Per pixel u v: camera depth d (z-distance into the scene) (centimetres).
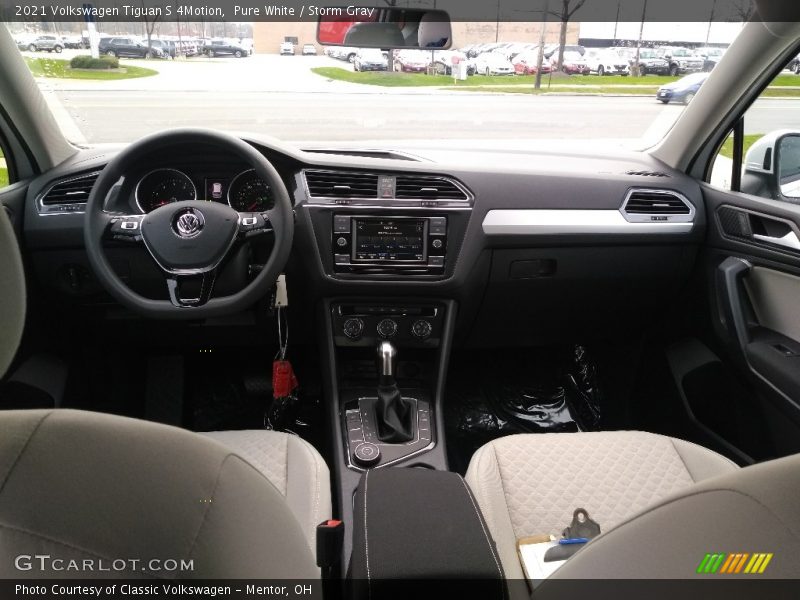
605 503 142
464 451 235
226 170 193
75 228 193
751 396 193
